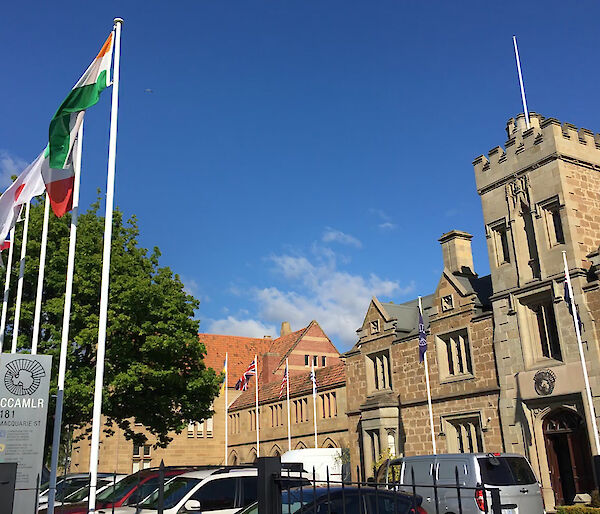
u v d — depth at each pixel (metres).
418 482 16.02
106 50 14.62
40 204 29.06
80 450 48.03
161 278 31.20
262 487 7.05
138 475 14.39
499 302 27.08
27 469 13.11
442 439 29.00
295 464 7.90
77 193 15.33
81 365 27.33
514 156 27.58
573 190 25.52
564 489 23.64
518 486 14.57
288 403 41.44
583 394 22.69
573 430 23.39
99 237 30.28
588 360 22.94
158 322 28.55
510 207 27.38
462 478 14.78
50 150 14.46
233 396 55.62
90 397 26.23
